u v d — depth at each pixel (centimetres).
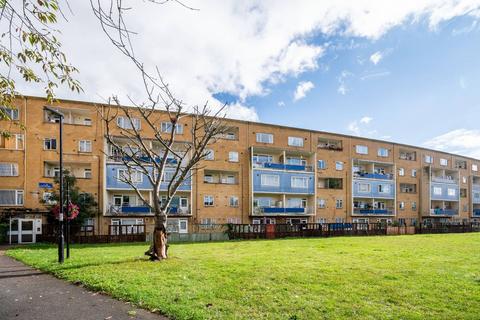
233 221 3164
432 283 814
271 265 1084
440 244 2009
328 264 1116
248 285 779
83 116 2827
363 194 3919
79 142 2673
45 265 1085
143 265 1055
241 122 3366
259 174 3294
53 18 383
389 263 1145
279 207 3328
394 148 4309
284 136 3562
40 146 2548
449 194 4728
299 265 1088
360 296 690
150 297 664
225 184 3181
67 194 1287
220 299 658
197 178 3058
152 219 2831
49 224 2333
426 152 4644
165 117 2964
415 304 637
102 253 1486
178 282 801
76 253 1491
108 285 766
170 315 564
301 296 684
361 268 1032
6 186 2425
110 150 2748
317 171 3694
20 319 562
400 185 4391
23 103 2528
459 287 774
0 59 420
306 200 3631
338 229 3125
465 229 3928
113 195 2842
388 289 750
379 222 3834
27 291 754
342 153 3884
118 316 571
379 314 569
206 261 1173
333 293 712
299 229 2964
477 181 5397
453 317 559
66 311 603
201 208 3038
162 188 2855
